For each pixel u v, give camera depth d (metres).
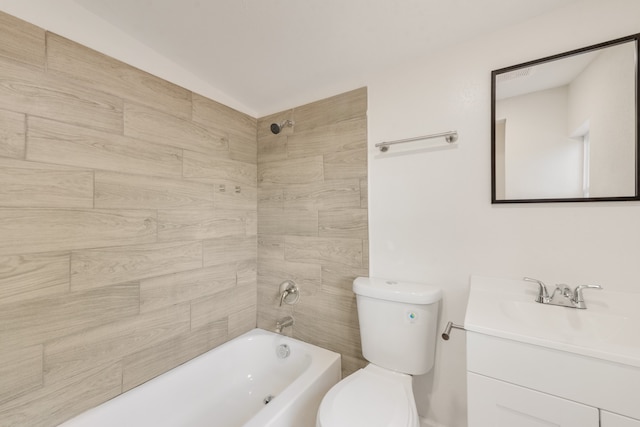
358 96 1.60
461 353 1.31
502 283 1.22
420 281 1.42
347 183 1.63
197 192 1.61
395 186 1.48
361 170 1.58
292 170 1.84
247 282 1.92
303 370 1.65
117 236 1.25
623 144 1.00
